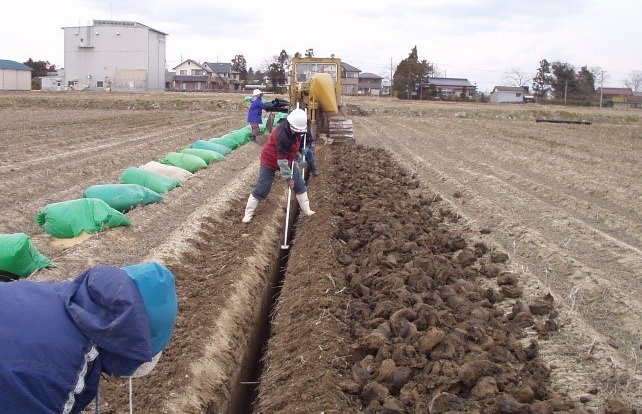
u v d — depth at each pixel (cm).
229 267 843
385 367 545
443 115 5028
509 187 1500
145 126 2992
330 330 636
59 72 9150
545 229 1102
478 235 1058
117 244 922
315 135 2048
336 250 915
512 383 532
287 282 839
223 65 10919
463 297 737
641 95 10250
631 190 1499
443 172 1745
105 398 514
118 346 322
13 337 304
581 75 9581
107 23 7838
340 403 510
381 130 3372
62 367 312
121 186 1122
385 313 673
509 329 661
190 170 1543
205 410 539
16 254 734
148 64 8044
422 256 858
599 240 1016
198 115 4003
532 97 9131
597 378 559
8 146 1966
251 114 2188
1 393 299
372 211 1151
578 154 2327
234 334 686
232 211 1190
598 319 706
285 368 595
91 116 3644
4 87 7731
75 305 323
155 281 339
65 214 939
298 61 2303
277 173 1586
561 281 829
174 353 593
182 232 970
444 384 514
